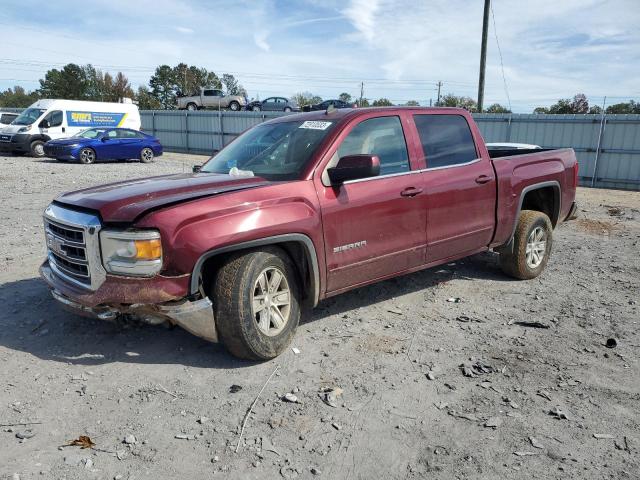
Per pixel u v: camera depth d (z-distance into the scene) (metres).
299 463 2.78
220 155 5.03
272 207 3.77
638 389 3.55
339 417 3.19
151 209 3.44
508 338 4.37
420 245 4.80
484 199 5.30
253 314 3.68
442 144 5.05
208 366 3.79
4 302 4.93
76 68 85.12
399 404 3.34
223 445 2.91
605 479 2.65
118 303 3.49
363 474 2.70
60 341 4.14
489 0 25.33
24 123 24.09
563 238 8.55
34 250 6.82
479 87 26.31
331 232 4.11
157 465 2.74
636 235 8.91
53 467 2.70
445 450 2.89
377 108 4.68
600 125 18.03
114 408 3.24
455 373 3.75
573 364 3.90
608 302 5.27
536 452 2.87
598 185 18.41
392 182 4.52
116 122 25.98
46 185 13.52
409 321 4.71
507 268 5.93
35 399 3.32
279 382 3.58
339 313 4.88
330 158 4.19
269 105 39.59
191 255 3.43
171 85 94.31
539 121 19.27
